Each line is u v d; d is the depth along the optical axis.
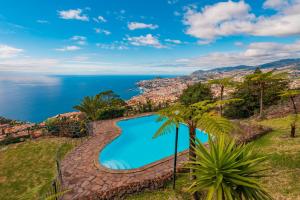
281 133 12.96
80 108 18.80
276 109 19.88
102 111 20.31
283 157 9.16
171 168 9.11
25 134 15.59
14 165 10.66
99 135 15.00
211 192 3.66
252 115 22.50
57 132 15.67
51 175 9.32
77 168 9.45
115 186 7.73
